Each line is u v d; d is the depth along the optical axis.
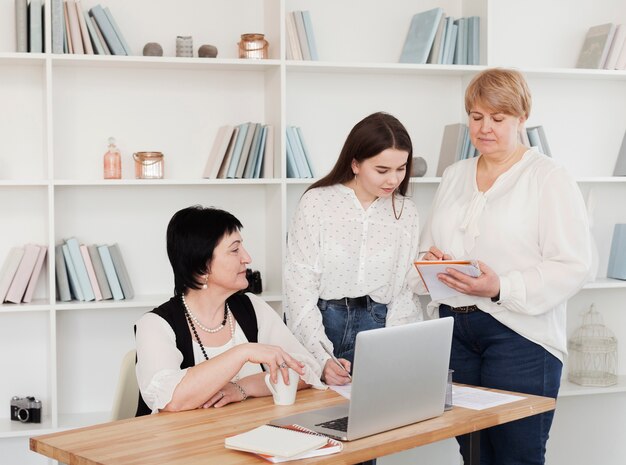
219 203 4.00
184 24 3.91
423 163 3.98
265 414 2.14
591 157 4.43
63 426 3.61
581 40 4.39
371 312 3.01
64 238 3.84
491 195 2.83
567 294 2.69
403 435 1.97
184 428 2.00
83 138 3.83
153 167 3.72
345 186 2.98
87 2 3.79
